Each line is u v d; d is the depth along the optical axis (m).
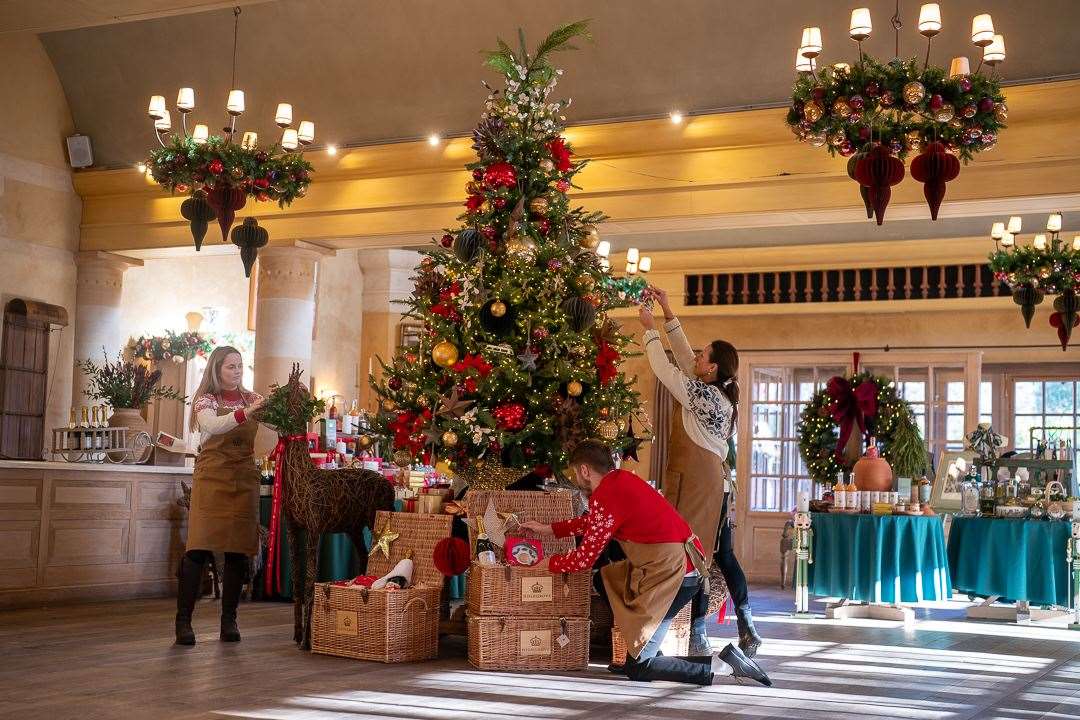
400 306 15.02
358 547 5.79
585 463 4.69
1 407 10.41
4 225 10.52
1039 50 7.78
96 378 9.74
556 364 5.32
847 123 5.93
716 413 5.00
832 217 8.95
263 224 10.55
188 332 13.10
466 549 5.13
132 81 10.48
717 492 4.98
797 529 8.02
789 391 12.70
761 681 4.63
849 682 4.84
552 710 3.98
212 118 10.33
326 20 9.32
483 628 4.88
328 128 10.08
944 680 5.00
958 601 9.89
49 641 5.72
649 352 5.09
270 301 10.50
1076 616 7.61
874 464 8.05
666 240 12.59
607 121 9.22
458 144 9.77
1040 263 8.52
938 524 7.75
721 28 8.37
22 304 10.55
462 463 5.46
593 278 5.54
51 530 7.60
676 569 4.59
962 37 7.88
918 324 12.32
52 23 8.06
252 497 5.75
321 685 4.41
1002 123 5.91
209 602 7.94
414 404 5.52
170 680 4.48
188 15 9.66
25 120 10.69
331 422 8.82
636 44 8.66
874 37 8.05
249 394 5.86
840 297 12.43
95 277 11.26
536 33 8.83
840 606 8.02
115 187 11.10
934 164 5.84
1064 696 4.64
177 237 10.95
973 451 9.23
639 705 4.13
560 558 4.58
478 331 5.40
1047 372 12.28
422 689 4.36
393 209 10.11
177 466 8.76
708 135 8.95
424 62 9.35
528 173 5.46
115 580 8.03
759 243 12.49
